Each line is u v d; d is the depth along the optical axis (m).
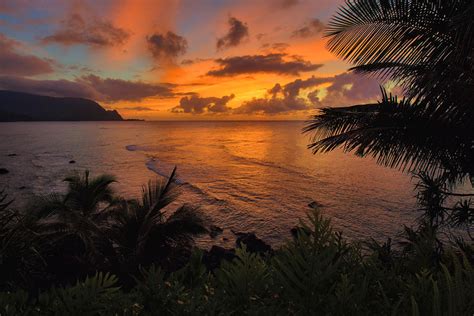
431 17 4.91
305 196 36.28
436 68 4.79
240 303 1.48
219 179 47.28
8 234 4.08
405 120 5.57
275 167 58.97
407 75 5.57
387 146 5.90
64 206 12.73
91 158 73.12
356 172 52.09
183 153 83.75
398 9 5.14
